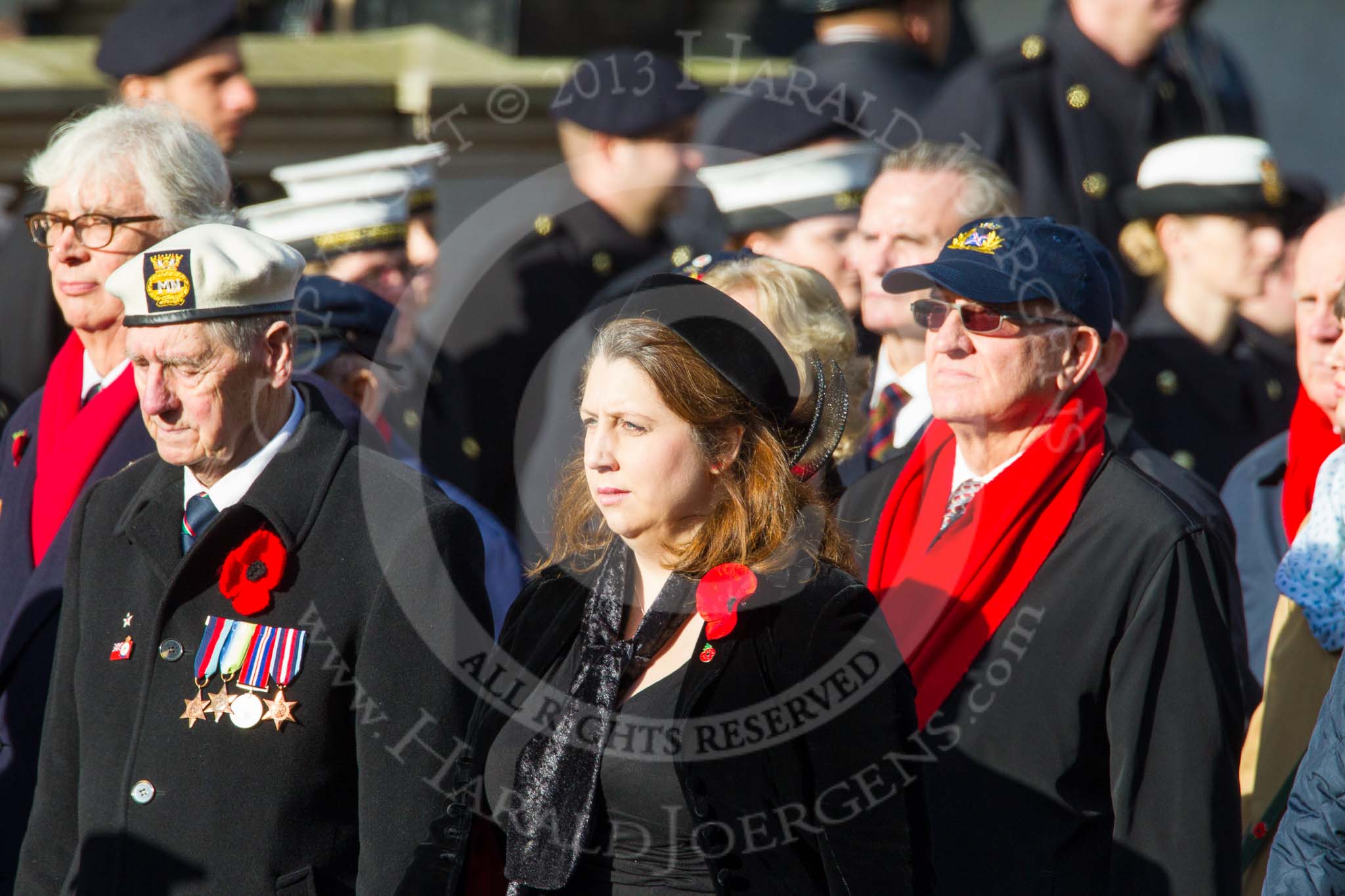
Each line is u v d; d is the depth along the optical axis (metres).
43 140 22.47
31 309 16.25
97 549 10.72
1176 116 19.08
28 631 11.76
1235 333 15.81
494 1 23.03
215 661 9.97
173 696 10.02
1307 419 12.27
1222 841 9.70
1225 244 15.39
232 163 17.44
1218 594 10.18
